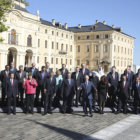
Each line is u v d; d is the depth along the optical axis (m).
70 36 75.06
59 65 70.25
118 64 74.00
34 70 14.47
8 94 12.49
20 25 52.31
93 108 14.63
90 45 73.69
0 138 8.31
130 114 13.82
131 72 14.99
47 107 13.27
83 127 10.28
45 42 64.12
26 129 9.62
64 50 71.38
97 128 10.18
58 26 71.00
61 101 16.91
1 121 10.96
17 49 51.41
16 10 49.97
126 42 80.00
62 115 12.90
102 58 71.06
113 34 69.44
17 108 13.84
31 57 56.91
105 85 13.63
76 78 14.62
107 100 15.39
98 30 71.56
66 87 13.38
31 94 12.89
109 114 13.68
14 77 14.05
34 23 56.88
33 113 12.98
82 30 76.31
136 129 10.14
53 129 9.77
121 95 13.80
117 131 9.74
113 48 69.81
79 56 76.25
